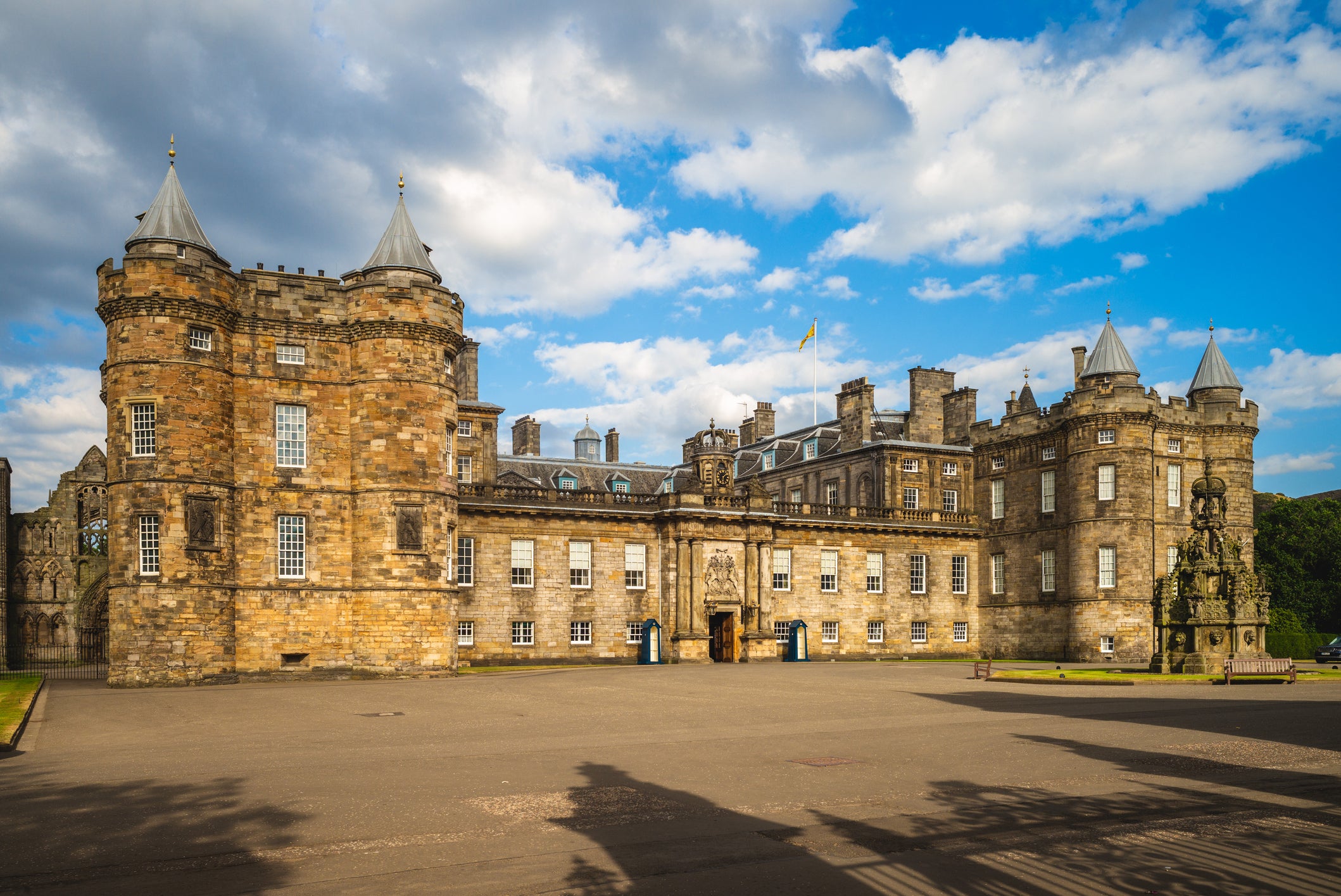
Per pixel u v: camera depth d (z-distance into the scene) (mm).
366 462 47375
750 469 91062
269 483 46469
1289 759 19375
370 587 46625
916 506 74688
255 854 12242
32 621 67000
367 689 38062
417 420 47656
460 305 50438
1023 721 25875
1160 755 19859
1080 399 66438
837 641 69688
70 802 15320
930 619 73188
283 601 46156
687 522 63688
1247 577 44906
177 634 42562
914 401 79375
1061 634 67562
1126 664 61844
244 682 44156
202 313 44438
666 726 24844
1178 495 67688
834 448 81562
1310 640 67188
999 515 74062
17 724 25109
